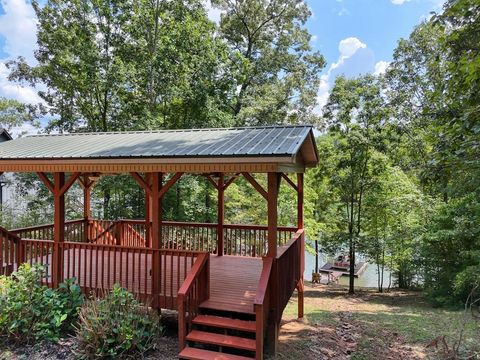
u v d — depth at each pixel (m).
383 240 12.80
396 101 14.09
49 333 5.47
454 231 9.45
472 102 4.01
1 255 6.89
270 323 5.60
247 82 19.44
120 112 17.27
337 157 13.30
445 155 4.14
